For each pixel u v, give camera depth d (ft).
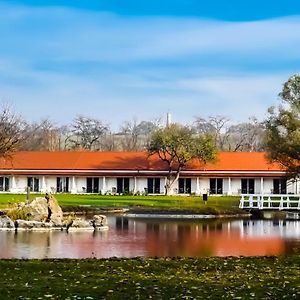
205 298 50.11
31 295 50.03
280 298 50.49
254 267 68.23
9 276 59.57
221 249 98.89
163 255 90.07
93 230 126.21
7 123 224.94
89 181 271.69
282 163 210.38
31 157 279.28
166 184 264.52
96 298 49.49
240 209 185.98
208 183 266.16
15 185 271.90
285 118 206.39
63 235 115.96
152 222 148.97
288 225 147.84
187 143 257.34
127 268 66.18
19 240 106.93
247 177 263.08
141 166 271.08
